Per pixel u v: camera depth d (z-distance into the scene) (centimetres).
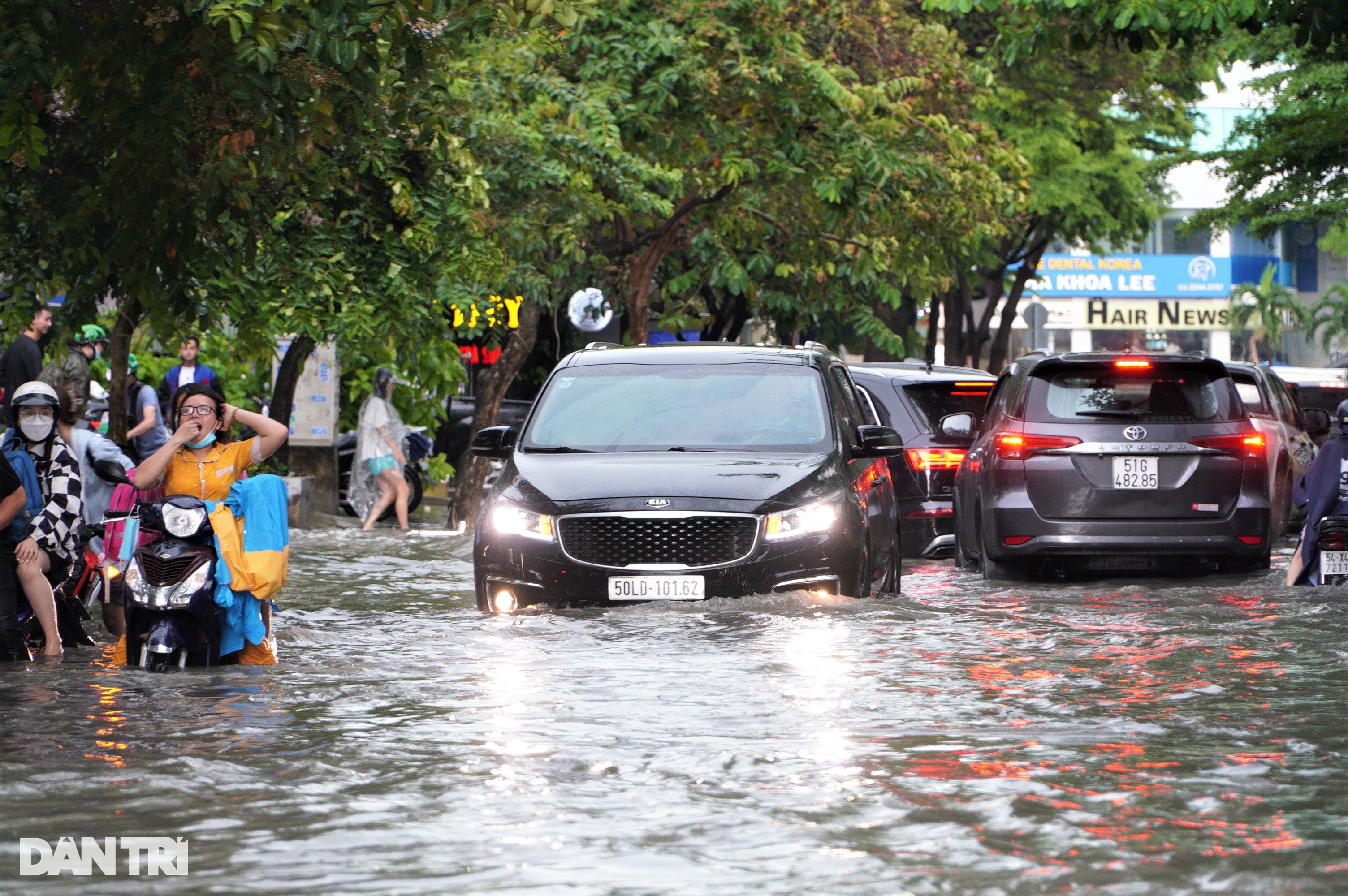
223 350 6819
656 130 6494
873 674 2214
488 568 2884
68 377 4250
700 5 6469
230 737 1811
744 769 1625
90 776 1608
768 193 7544
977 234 7594
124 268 3209
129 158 2944
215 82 2847
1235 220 8344
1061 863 1291
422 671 2283
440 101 3166
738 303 10738
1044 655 2388
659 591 2803
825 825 1408
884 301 9281
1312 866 1282
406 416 7631
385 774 1611
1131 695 2059
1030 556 3622
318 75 2786
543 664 2309
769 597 2792
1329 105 7844
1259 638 2584
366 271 4509
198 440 2525
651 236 7388
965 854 1316
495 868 1277
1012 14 5028
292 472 7125
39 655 2584
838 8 7156
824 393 3209
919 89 7306
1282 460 4991
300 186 3888
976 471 3872
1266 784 1566
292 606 3256
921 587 3516
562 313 9412
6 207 3466
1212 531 3550
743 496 2831
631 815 1441
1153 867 1279
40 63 2597
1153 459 3566
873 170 6731
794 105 6619
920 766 1641
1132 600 3098
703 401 3178
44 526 2650
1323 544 3250
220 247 3409
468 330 6669
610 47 6362
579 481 2891
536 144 5562
